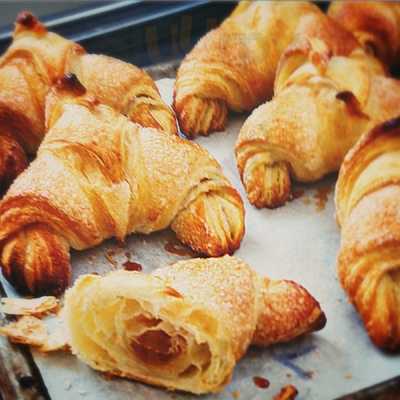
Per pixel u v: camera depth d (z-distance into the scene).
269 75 0.69
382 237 0.56
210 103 0.68
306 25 0.70
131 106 0.67
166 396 0.54
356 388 0.54
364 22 0.73
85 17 0.71
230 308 0.54
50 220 0.59
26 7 0.71
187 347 0.54
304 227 0.63
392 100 0.66
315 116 0.65
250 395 0.54
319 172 0.65
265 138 0.64
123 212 0.60
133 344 0.54
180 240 0.62
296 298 0.56
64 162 0.60
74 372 0.55
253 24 0.70
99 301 0.54
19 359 0.55
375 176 0.60
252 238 0.62
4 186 0.64
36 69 0.66
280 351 0.56
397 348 0.56
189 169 0.61
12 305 0.58
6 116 0.65
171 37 0.73
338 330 0.57
